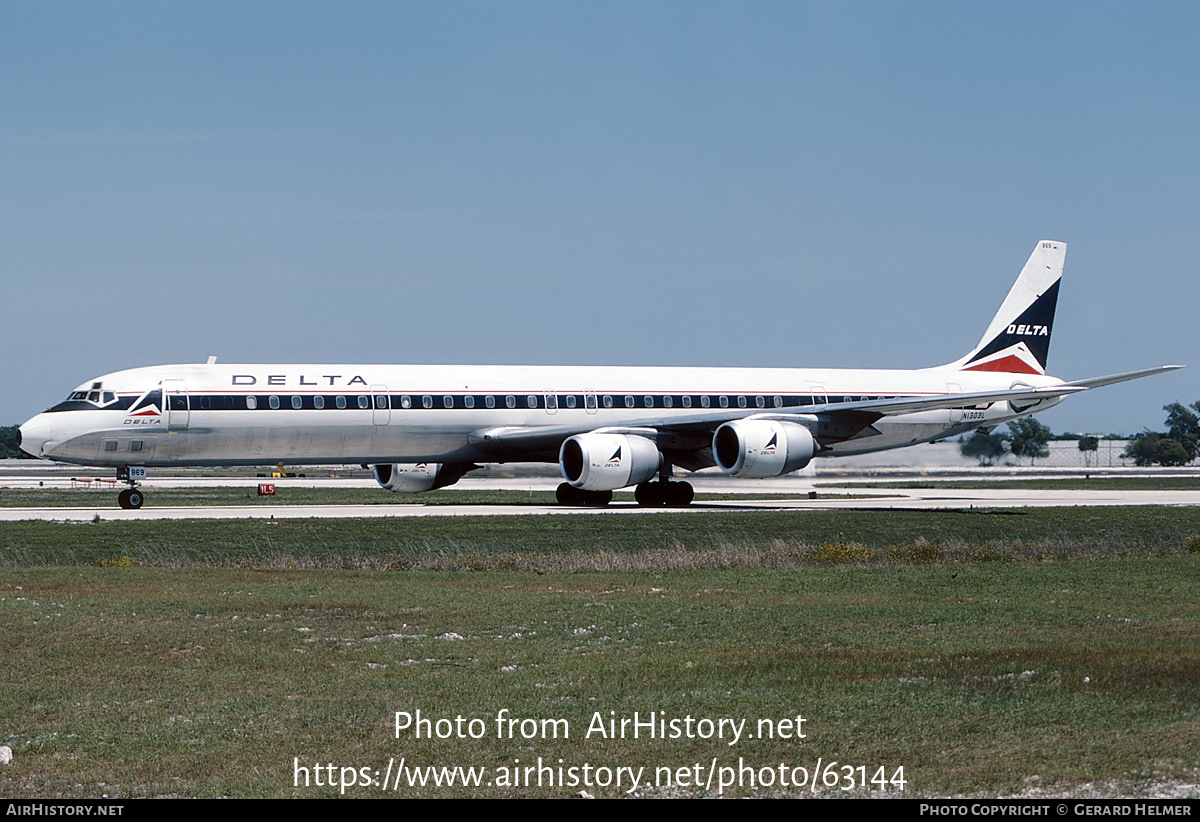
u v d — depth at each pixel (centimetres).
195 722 2423
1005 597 4259
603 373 9775
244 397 8562
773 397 10181
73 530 6856
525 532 6875
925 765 2111
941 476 18725
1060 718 2356
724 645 3209
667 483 9556
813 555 5703
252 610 3819
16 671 2873
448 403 9100
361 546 6119
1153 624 3525
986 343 11212
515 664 2961
